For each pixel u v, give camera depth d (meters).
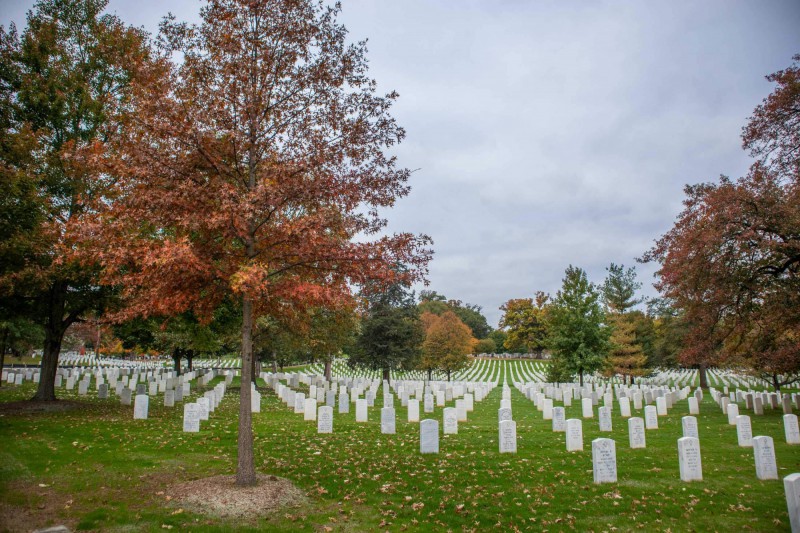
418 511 8.64
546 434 16.58
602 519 8.37
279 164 9.07
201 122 9.20
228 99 9.52
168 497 8.56
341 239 9.72
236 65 9.21
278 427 16.86
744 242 18.45
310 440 14.60
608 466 10.53
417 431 16.86
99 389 22.33
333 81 10.05
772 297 19.56
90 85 18.59
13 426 13.99
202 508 8.13
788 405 20.78
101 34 18.27
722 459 12.73
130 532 7.14
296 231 8.38
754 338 22.28
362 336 42.53
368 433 16.20
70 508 7.98
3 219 13.97
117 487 9.14
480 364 78.06
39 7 18.53
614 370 42.41
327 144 10.06
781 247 18.25
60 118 17.64
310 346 35.34
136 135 9.11
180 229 9.36
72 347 74.81
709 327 20.91
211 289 9.73
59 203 17.44
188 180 8.58
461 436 16.05
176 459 11.46
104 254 8.09
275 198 8.57
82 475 9.77
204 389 30.50
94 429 14.22
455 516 8.43
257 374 40.12
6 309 17.53
